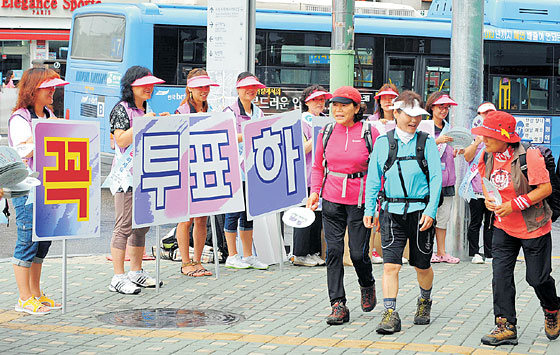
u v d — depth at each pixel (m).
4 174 6.31
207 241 11.37
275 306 8.91
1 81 30.19
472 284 10.12
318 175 8.43
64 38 30.72
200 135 9.90
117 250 9.48
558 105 22.02
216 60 11.95
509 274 7.50
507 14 21.56
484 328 8.03
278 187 10.38
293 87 19.80
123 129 9.34
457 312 8.69
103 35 19.97
